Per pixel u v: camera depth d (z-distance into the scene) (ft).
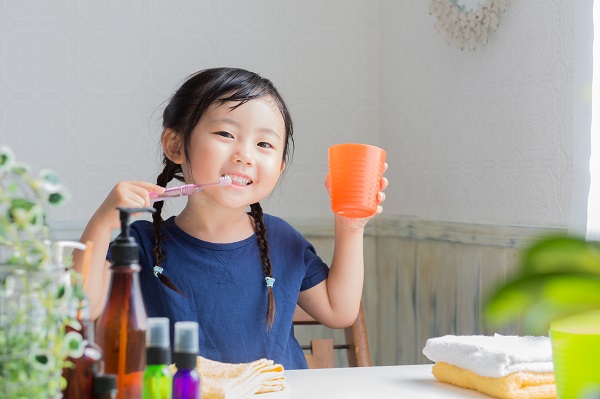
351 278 4.49
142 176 7.20
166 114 4.46
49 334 2.12
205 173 4.11
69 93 7.05
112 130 7.13
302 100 7.54
